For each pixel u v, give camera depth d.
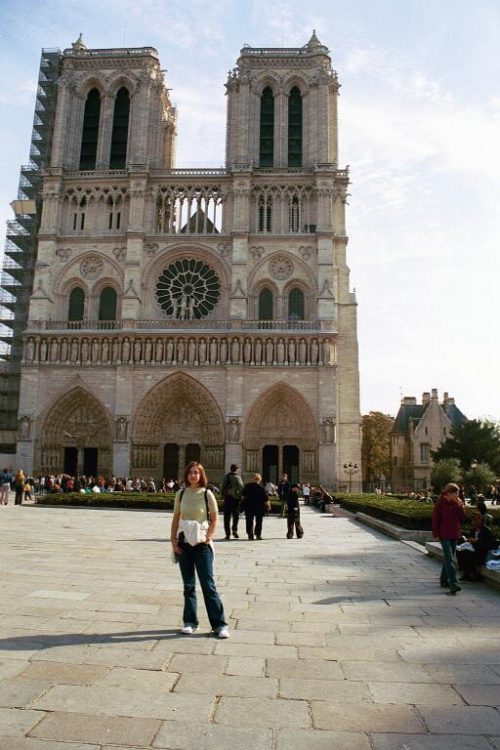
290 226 85.62
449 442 95.38
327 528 37.25
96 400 79.75
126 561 21.25
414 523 30.33
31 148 104.94
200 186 87.31
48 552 23.17
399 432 117.69
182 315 83.75
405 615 14.05
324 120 86.56
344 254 86.31
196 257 85.62
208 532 12.57
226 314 83.69
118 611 13.72
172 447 81.50
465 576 18.38
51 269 84.31
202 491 12.81
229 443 76.88
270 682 9.52
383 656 10.89
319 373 78.50
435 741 7.64
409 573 19.97
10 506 50.84
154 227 86.44
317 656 10.84
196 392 79.81
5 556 21.89
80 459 80.50
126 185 87.12
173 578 18.02
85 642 11.34
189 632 12.02
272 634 12.21
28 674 9.61
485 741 7.64
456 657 10.87
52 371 80.62
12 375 98.94
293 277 83.44
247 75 88.12
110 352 80.38
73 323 83.12
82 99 90.94
